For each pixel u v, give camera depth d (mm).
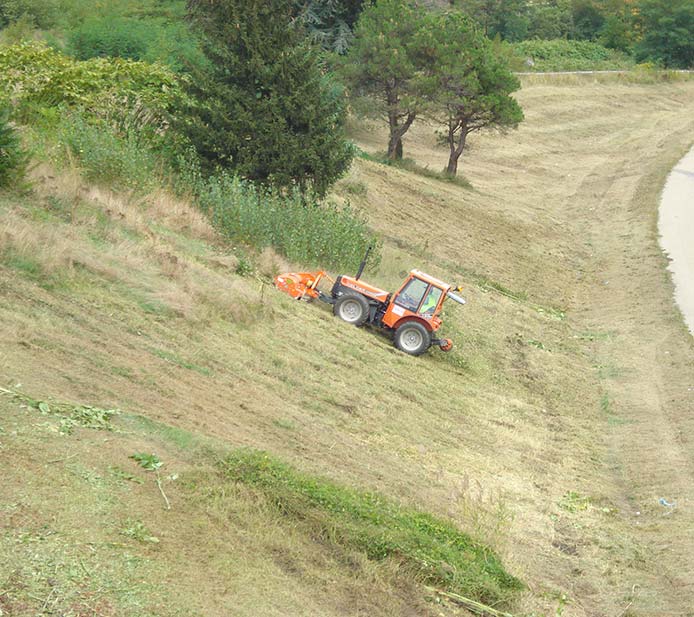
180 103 24812
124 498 8359
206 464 9766
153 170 22969
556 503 13891
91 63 27281
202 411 11828
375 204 34312
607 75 80938
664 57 89875
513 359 22484
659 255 35969
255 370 14672
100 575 7059
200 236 20984
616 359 23969
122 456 9164
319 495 9766
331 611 7977
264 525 8922
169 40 37062
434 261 30500
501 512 11906
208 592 7406
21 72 25266
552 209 45750
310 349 16906
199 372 13352
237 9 24953
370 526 9617
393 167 42688
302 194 25469
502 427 17016
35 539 7211
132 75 27250
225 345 15062
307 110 24953
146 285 15547
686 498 14688
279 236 22859
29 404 9578
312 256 23281
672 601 11102
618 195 48656
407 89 43625
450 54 43125
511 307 27625
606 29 93125
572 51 86875
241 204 22172
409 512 10758
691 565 12055
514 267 33656
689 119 73188
